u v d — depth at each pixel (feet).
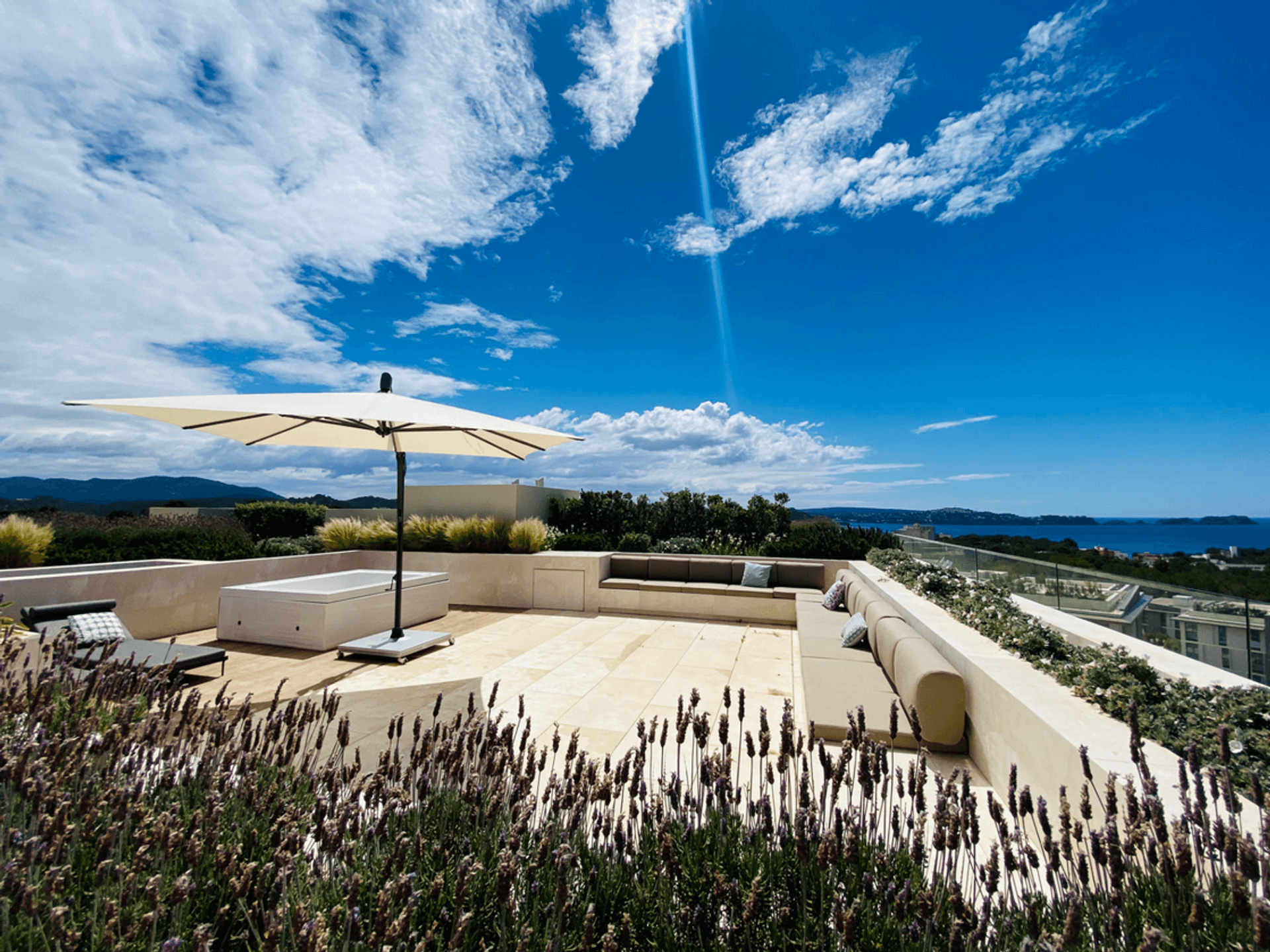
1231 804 3.94
